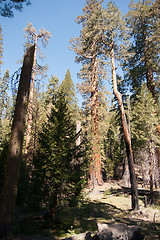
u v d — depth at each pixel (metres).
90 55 21.69
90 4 22.31
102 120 24.47
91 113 23.33
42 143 8.49
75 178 8.14
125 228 5.55
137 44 23.31
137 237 5.30
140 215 10.66
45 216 8.49
